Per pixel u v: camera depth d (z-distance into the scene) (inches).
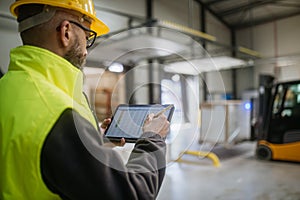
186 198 120.1
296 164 180.5
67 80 26.9
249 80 369.4
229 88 374.6
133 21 228.4
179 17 296.8
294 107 177.6
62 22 27.7
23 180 22.4
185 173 159.2
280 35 347.3
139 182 24.3
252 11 337.7
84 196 22.1
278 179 147.0
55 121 22.9
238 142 236.2
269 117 187.6
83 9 29.1
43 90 24.5
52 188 22.6
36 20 27.0
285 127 181.5
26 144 22.2
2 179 23.0
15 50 27.9
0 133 23.5
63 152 21.9
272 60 346.0
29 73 25.9
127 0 231.9
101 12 202.5
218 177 151.7
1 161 23.0
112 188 22.6
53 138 22.1
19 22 28.0
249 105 247.1
